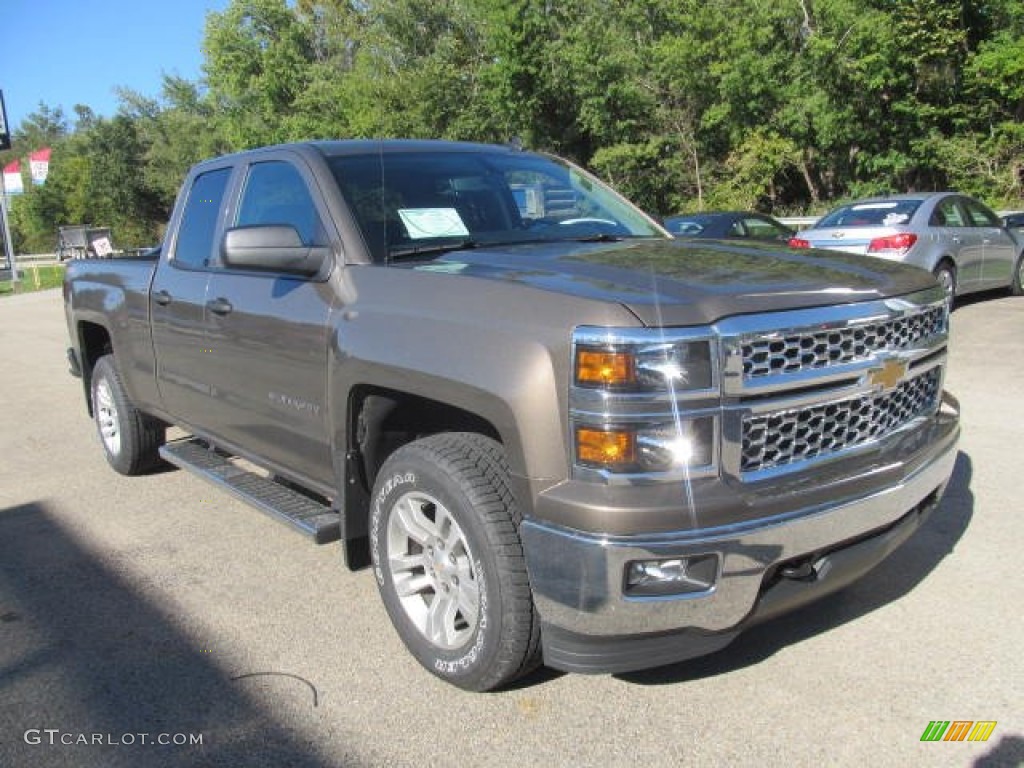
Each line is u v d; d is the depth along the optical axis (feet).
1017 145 82.53
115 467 19.94
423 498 10.18
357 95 115.34
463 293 9.75
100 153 214.07
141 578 14.05
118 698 10.51
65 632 12.26
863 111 89.45
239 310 13.35
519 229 13.05
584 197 14.56
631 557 8.14
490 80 103.65
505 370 8.84
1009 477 16.74
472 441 9.90
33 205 232.73
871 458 9.59
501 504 9.29
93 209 228.22
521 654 9.40
